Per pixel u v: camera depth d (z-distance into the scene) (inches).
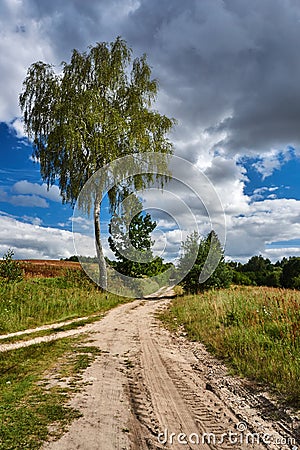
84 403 199.3
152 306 770.8
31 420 174.4
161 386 236.5
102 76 996.6
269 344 300.0
